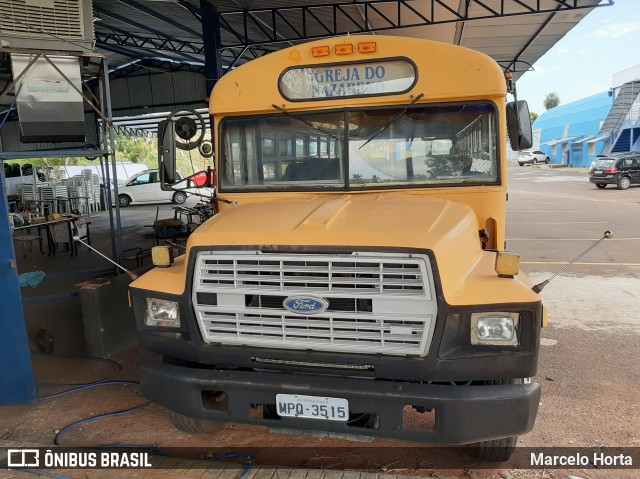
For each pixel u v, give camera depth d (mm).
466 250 3320
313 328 3158
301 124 4332
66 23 5043
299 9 13914
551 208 20016
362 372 3154
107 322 6047
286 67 4297
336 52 4160
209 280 3297
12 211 16641
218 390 3332
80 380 5418
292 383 3166
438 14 14273
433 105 4129
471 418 2979
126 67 21953
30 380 4863
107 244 14336
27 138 4969
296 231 3168
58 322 7344
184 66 21656
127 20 15258
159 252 3783
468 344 3029
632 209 18891
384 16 13648
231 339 3299
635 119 40625
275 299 3215
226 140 4504
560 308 7629
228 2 13367
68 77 5086
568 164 51938
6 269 4711
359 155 4246
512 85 4500
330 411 3127
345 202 3863
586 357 5809
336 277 3080
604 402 4750
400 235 3045
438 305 2953
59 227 12695
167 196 26109
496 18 13914
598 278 9320
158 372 3488
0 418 4625
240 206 4168
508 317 3016
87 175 23188
